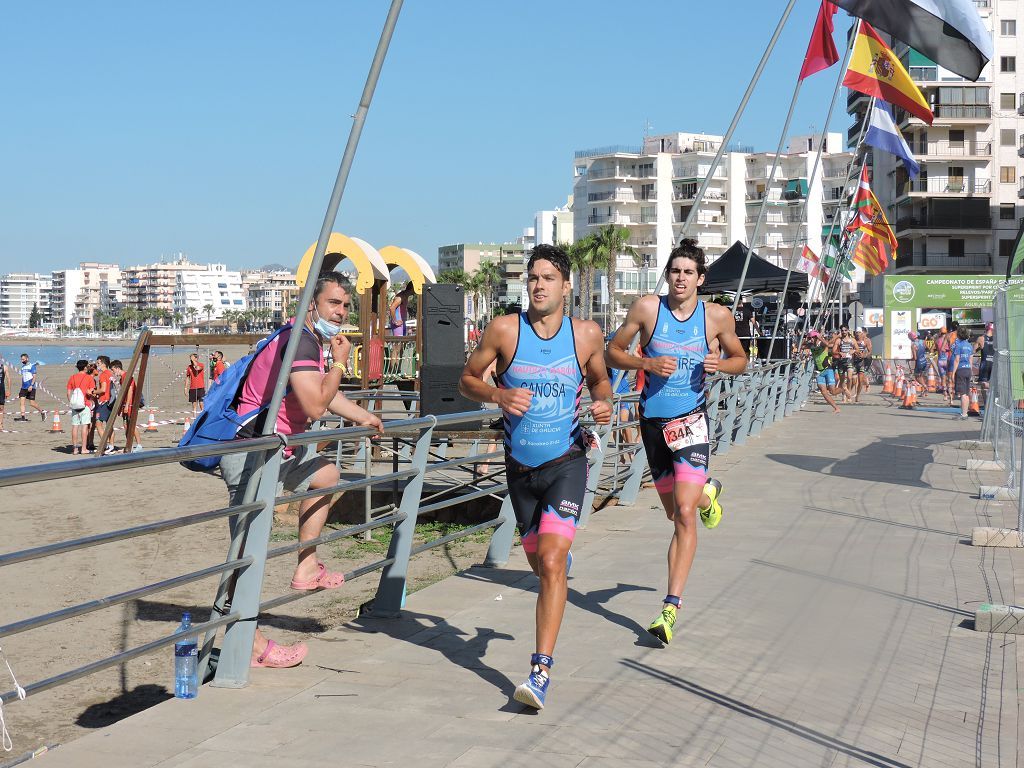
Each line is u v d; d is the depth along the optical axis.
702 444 6.31
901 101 19.22
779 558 8.24
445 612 6.83
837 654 5.67
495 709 4.82
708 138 125.88
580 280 110.19
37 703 6.39
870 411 26.11
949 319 43.00
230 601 5.35
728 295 30.47
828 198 116.50
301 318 5.35
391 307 22.36
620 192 120.75
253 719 4.70
